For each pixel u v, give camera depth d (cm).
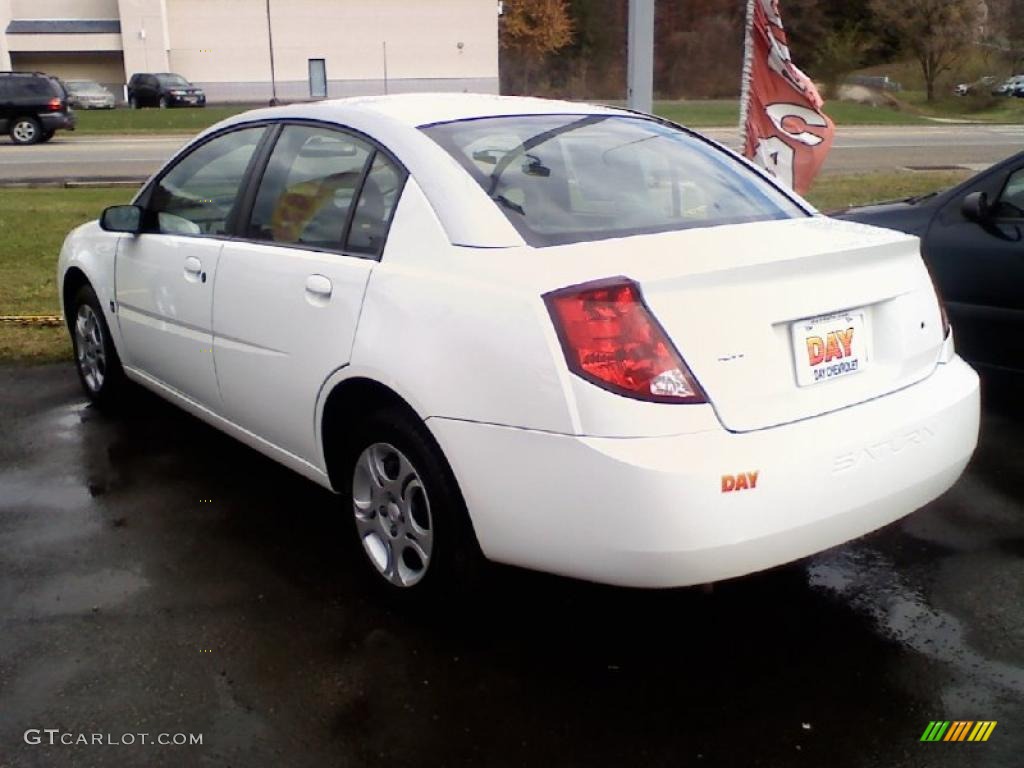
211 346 407
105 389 517
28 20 5128
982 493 430
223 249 398
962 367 343
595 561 271
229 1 5000
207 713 284
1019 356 510
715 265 279
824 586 355
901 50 4941
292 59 5106
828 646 318
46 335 672
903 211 558
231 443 490
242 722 280
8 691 293
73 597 345
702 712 286
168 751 268
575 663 309
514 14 5528
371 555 342
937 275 534
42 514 410
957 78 4609
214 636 322
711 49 5284
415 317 304
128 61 5000
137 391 526
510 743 272
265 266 371
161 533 394
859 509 290
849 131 2977
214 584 354
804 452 276
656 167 366
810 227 337
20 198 1361
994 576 360
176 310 429
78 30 5066
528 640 321
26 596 346
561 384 268
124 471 455
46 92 2419
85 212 1216
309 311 346
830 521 283
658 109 3847
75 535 391
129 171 1781
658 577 266
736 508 265
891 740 273
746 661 311
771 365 282
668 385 265
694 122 3145
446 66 5219
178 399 452
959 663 308
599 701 291
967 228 525
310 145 379
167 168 459
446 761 265
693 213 344
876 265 313
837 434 285
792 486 273
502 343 279
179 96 4316
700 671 305
